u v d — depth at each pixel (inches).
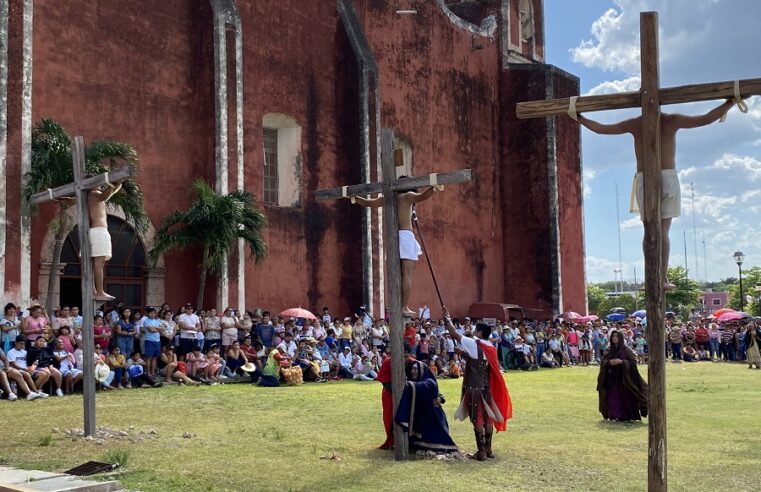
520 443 384.2
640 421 466.9
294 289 908.0
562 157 1338.6
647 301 236.8
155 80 794.2
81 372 575.5
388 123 1098.7
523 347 983.0
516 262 1318.9
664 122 251.1
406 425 338.6
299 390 635.5
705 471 318.3
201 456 338.3
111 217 743.1
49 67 707.4
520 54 1424.7
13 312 571.5
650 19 242.5
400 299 352.8
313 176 947.3
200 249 804.6
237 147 820.6
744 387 697.6
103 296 402.0
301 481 292.5
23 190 627.5
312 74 959.0
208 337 718.5
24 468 307.6
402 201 363.9
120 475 297.3
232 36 825.5
